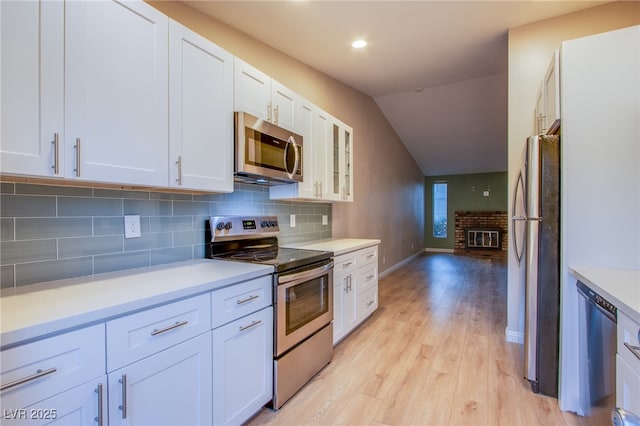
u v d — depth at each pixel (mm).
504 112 5367
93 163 1236
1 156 1002
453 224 9156
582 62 1754
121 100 1336
